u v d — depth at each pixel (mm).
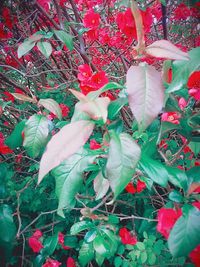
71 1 628
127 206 716
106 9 735
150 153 333
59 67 778
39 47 419
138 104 213
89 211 401
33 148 376
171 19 711
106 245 467
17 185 690
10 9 629
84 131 214
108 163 216
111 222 555
